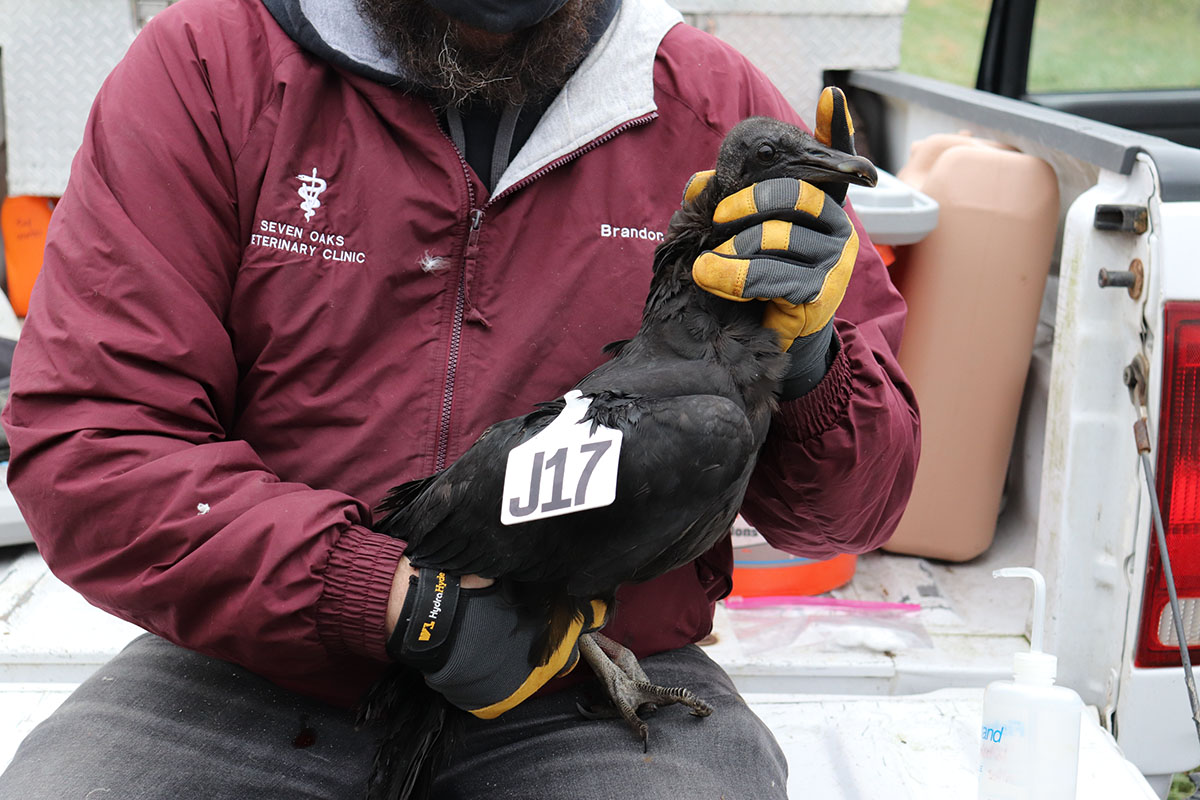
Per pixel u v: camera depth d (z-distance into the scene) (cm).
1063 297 248
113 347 186
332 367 200
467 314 202
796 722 233
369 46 198
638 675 204
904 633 262
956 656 251
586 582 178
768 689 249
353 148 199
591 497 162
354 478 202
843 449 196
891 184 303
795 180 173
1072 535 245
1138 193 233
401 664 191
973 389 298
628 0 216
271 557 176
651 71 210
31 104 352
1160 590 228
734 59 221
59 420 186
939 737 227
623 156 208
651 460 169
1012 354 296
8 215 361
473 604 179
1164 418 223
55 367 187
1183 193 225
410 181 199
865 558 310
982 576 299
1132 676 232
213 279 198
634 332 207
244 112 197
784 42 376
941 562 309
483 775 199
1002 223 291
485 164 208
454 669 179
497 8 187
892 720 233
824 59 382
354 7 199
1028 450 312
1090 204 241
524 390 204
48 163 356
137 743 191
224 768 191
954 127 352
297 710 206
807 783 217
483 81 195
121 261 188
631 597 213
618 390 176
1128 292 234
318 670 189
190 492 180
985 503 301
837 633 257
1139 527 229
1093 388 241
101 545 184
